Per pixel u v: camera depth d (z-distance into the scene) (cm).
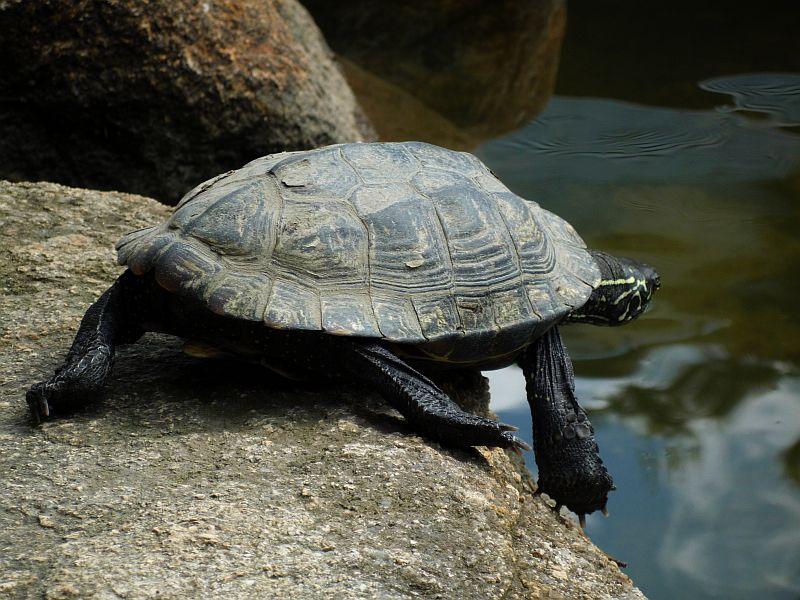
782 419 756
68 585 365
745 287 944
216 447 478
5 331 587
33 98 858
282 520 420
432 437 500
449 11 1717
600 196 1120
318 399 529
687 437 732
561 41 1741
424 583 394
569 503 540
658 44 1723
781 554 609
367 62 1591
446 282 518
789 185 1145
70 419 500
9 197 767
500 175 1184
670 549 615
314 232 503
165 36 866
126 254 509
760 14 1880
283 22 995
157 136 897
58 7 827
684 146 1272
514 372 817
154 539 399
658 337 880
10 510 416
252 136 934
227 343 509
